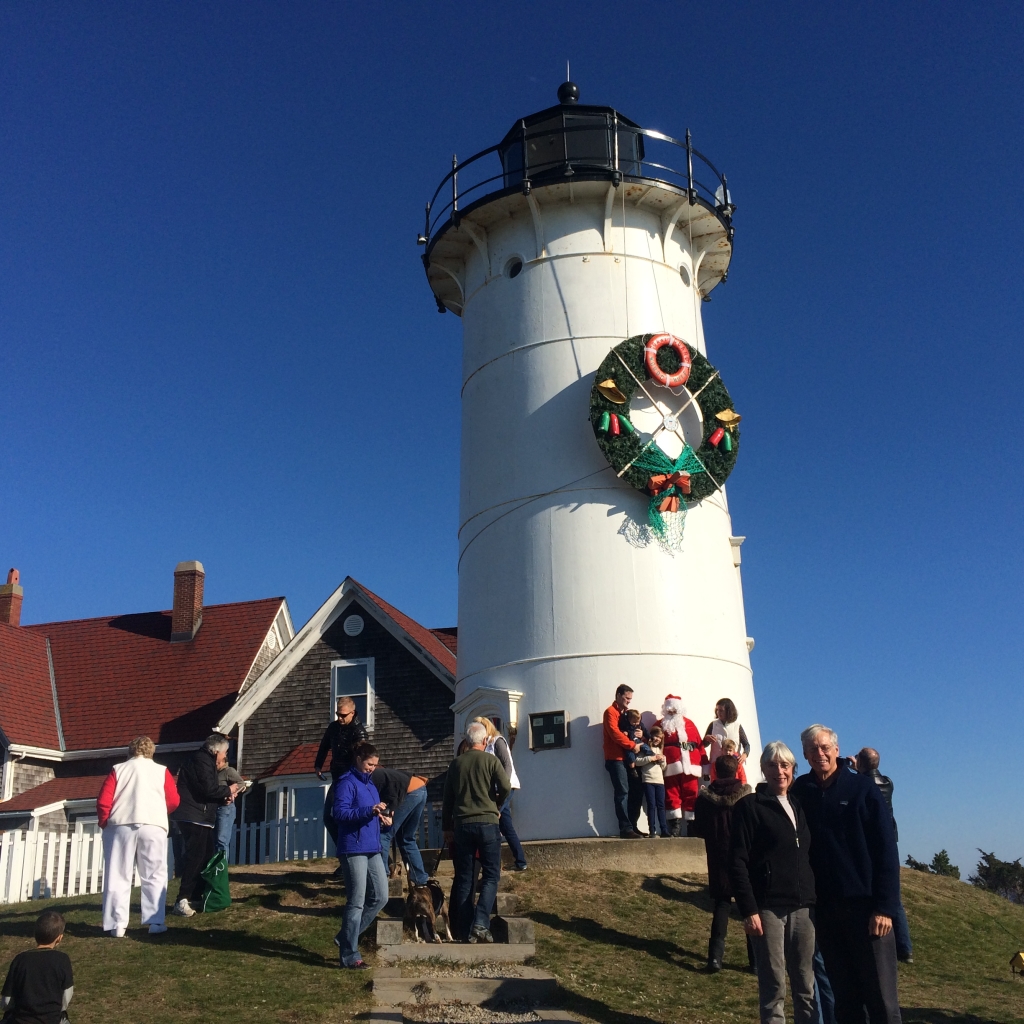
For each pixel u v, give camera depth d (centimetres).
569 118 1884
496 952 986
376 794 967
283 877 1255
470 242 1908
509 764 1277
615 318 1738
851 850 727
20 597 3094
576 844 1329
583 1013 873
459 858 1036
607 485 1647
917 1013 933
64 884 1522
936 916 1284
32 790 2511
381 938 987
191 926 1054
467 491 1791
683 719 1457
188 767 1131
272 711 2512
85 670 2847
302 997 847
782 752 755
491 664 1641
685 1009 902
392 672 2458
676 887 1254
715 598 1669
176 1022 783
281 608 2942
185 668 2772
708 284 2047
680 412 1709
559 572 1617
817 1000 757
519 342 1766
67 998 721
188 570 2933
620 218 1800
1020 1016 928
